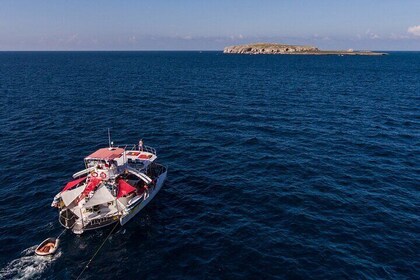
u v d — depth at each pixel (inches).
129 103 2861.7
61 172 1456.7
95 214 1029.2
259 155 1675.7
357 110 2618.1
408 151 1724.9
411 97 3201.3
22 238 998.4
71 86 3747.5
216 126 2181.3
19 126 2092.8
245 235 1031.0
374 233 1045.8
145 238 1011.3
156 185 1240.8
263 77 4943.4
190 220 1109.7
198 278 855.1
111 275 866.8
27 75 4845.0
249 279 855.1
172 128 2134.6
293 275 868.6
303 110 2618.1
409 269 892.0
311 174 1456.7
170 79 4618.6
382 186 1350.9
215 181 1389.0
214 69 6466.5
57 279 847.7
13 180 1369.3
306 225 1082.7
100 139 1903.3
